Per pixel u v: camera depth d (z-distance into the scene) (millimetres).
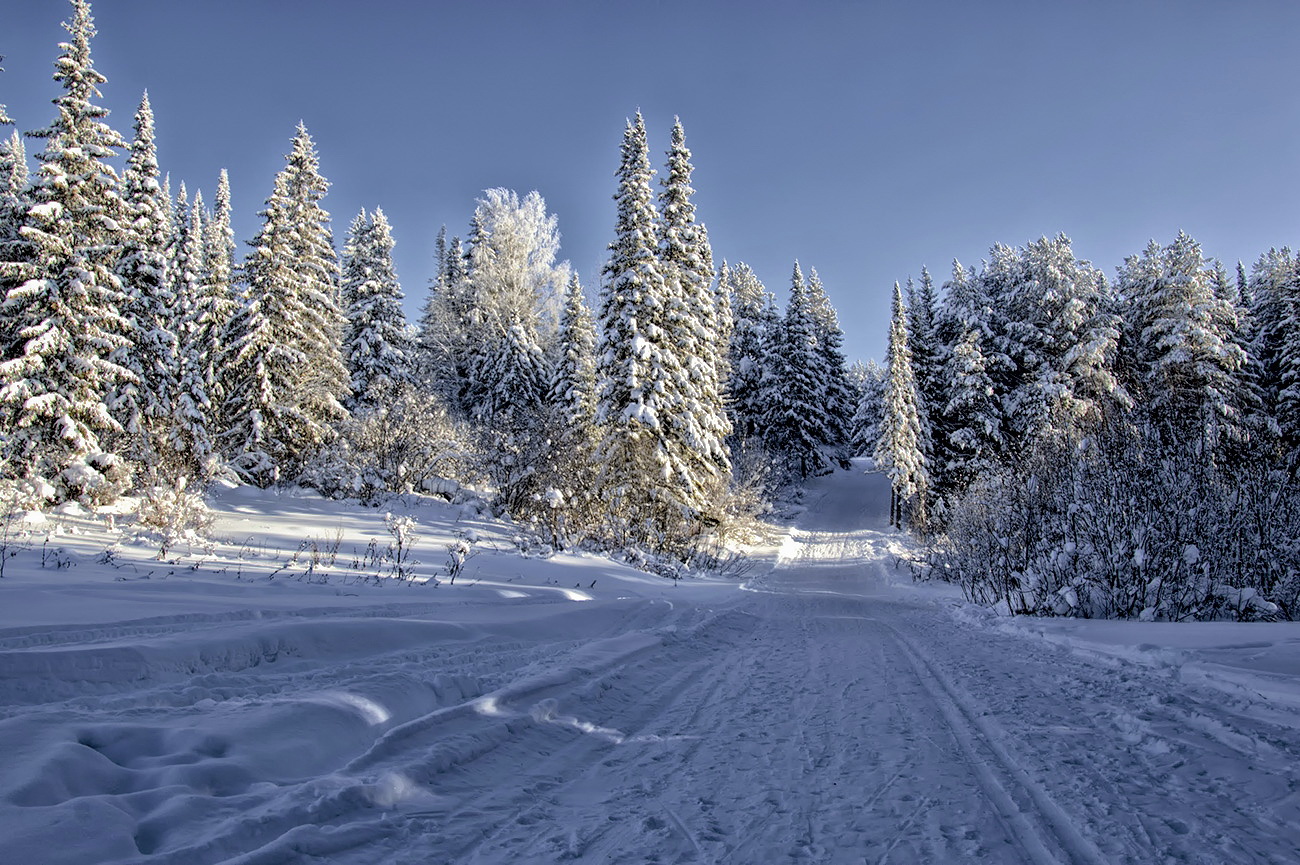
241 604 7680
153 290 22297
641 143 23219
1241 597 10789
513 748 4516
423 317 48781
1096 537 12383
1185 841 3244
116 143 19250
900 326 36438
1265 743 4695
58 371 17594
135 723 3699
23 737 3262
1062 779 4078
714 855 3070
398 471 24016
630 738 5031
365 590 9961
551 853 3059
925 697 6309
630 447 22516
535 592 11953
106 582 8109
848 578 25484
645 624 10516
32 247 18172
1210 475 12141
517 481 22953
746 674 7449
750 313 50250
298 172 27609
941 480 35781
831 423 55031
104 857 2490
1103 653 8500
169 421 21406
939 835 3305
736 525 30141
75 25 18750
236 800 3123
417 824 3264
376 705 4598
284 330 25094
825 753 4629
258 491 22906
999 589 14969
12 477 16125
